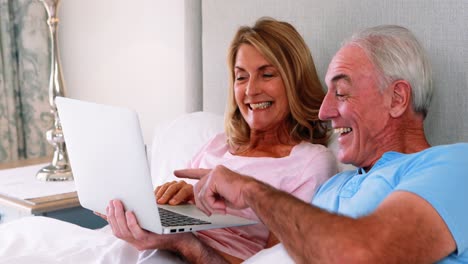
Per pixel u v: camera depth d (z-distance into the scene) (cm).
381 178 131
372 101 140
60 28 315
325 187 157
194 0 235
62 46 316
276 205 120
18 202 215
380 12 177
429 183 113
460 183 114
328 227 109
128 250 166
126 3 286
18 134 307
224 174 140
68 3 310
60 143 247
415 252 105
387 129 141
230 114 190
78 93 315
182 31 265
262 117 178
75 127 156
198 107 241
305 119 178
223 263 159
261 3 210
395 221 107
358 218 110
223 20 224
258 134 183
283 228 117
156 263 159
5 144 298
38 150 308
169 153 208
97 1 298
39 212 211
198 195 149
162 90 277
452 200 111
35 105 304
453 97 163
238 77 182
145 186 140
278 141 183
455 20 162
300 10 198
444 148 123
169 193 167
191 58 239
